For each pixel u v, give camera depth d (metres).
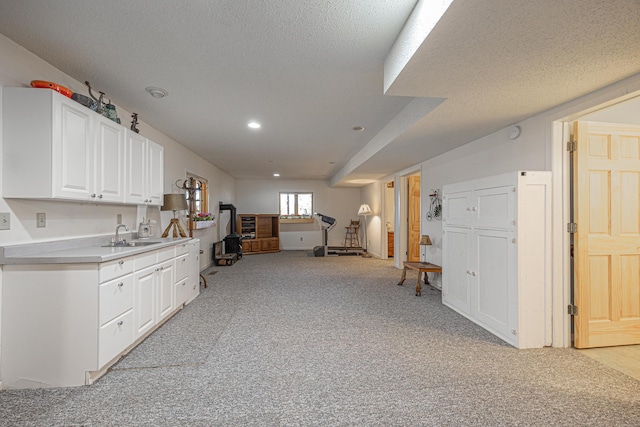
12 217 2.07
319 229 10.04
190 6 1.72
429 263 4.93
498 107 2.61
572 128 2.67
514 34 1.54
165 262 3.18
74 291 2.06
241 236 8.16
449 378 2.17
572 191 2.69
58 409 1.80
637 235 2.72
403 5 1.71
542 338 2.67
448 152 4.41
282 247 9.89
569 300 2.69
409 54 1.81
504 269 2.81
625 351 2.59
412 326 3.18
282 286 4.98
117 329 2.30
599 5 1.31
